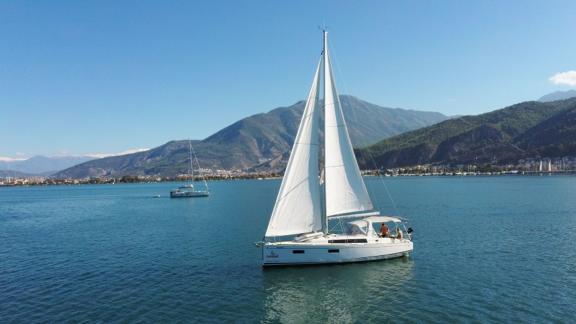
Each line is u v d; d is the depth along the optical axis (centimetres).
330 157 3769
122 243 5559
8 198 19488
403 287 3253
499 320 2603
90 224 8025
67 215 10138
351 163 3806
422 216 7512
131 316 2783
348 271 3644
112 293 3269
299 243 3700
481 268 3747
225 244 5203
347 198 3806
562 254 4216
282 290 3234
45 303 3061
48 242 5812
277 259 3712
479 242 4922
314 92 3731
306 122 3722
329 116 3756
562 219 6688
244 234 5991
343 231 4441
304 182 3731
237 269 3909
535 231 5609
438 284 3309
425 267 3784
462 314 2712
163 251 4881
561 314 2669
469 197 11506
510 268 3731
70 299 3141
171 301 3059
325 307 2897
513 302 2891
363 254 3822
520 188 14812
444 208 8825
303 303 2972
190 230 6612
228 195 16438
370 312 2797
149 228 7081
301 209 3734
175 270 3938
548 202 9450
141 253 4803
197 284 3459
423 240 5109
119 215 9756
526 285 3244
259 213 8975
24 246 5506
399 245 3959
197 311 2859
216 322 2678
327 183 3772
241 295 3158
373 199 11644
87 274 3872
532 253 4291
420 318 2677
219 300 3062
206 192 16450
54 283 3581
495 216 7256
